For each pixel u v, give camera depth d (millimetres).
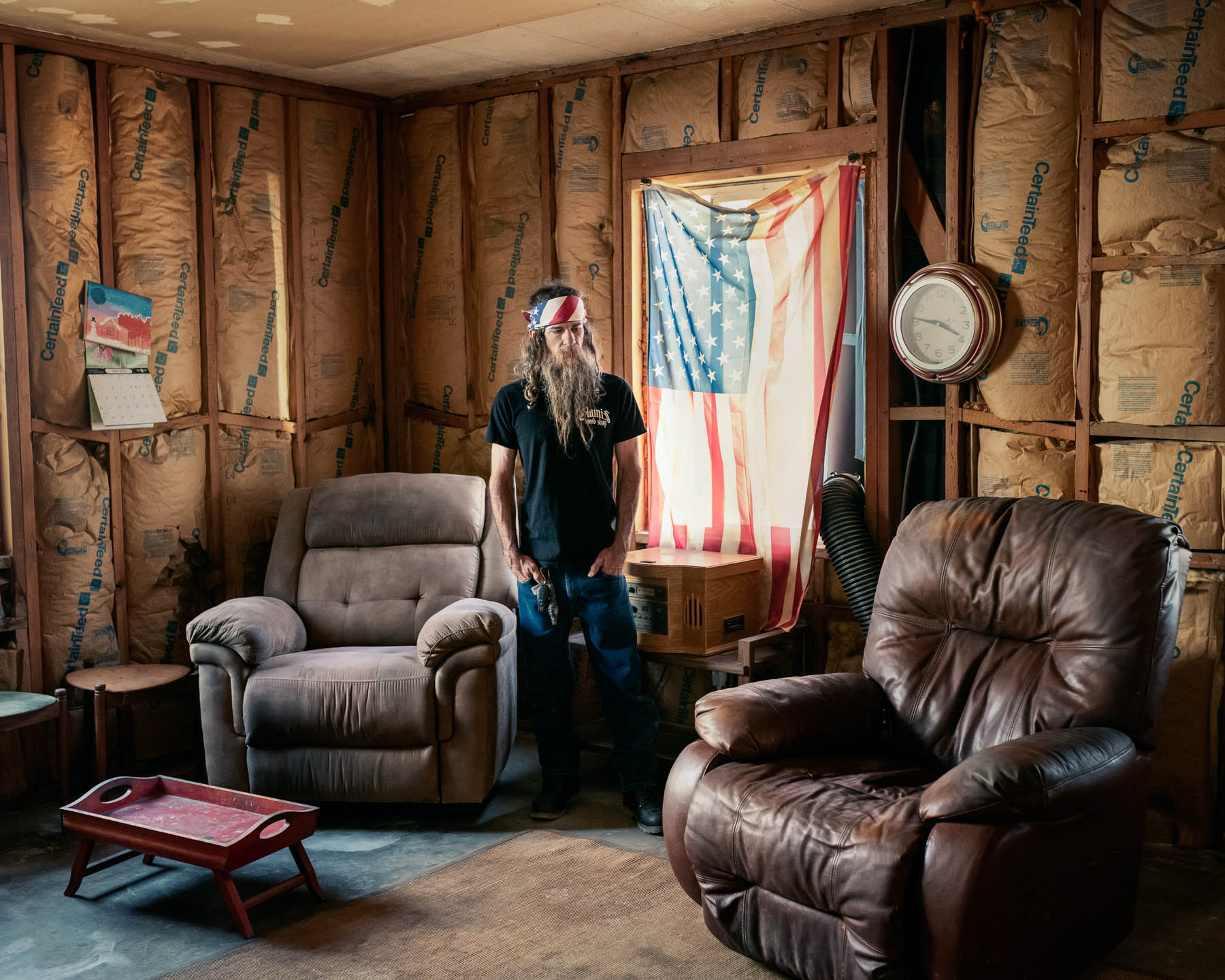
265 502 4441
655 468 4172
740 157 3916
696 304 4023
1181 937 2734
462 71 4320
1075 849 2369
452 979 2551
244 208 4328
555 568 3508
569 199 4301
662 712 4242
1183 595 3199
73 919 2873
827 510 3760
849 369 4098
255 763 3463
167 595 4195
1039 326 3408
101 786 3039
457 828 3477
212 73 4180
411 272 4754
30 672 3822
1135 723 2555
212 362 4266
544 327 3438
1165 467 3252
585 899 2953
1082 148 3299
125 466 4070
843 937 2324
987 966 2221
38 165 3754
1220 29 3072
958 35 3467
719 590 3670
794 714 2742
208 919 2867
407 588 3920
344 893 3006
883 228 3658
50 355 3820
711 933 2691
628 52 4082
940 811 2234
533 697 3619
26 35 3697
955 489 3609
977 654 2824
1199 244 3158
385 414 4859
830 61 3705
